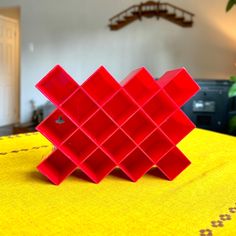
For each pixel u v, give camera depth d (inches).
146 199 27.8
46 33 161.6
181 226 22.7
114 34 148.1
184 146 46.0
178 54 139.2
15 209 25.1
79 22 154.1
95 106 33.3
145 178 33.4
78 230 21.8
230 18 129.0
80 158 33.1
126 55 147.6
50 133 34.1
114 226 22.5
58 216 23.9
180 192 29.6
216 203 27.1
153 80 33.1
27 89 170.7
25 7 163.6
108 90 34.3
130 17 142.5
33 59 166.9
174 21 136.3
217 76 135.5
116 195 28.6
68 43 158.1
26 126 162.4
